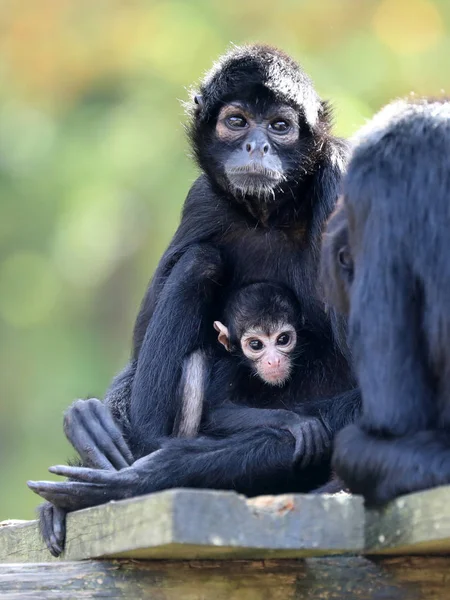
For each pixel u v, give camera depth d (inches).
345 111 1296.8
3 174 1510.8
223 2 1449.3
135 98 1454.2
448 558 443.5
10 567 444.5
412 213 426.3
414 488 406.3
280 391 652.7
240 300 657.0
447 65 1423.5
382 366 419.2
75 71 1494.8
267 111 669.3
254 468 573.6
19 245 1534.2
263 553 423.2
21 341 1601.9
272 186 649.0
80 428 593.9
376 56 1411.2
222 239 677.9
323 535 398.9
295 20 1425.9
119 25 1482.5
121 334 1592.0
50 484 534.9
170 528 382.9
